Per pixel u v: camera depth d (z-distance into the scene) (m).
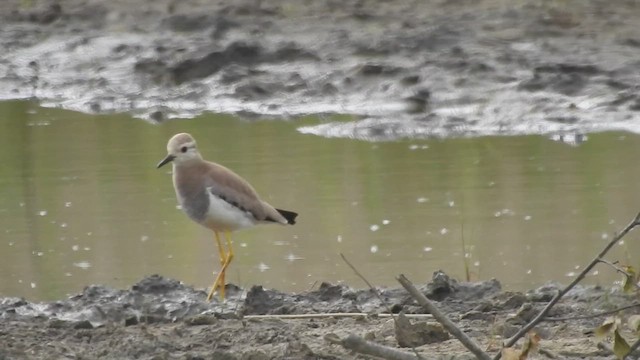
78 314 9.92
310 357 8.45
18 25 24.00
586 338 8.89
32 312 10.18
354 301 10.25
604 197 14.05
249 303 10.10
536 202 14.03
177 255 12.80
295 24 22.20
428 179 15.27
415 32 21.22
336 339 8.27
